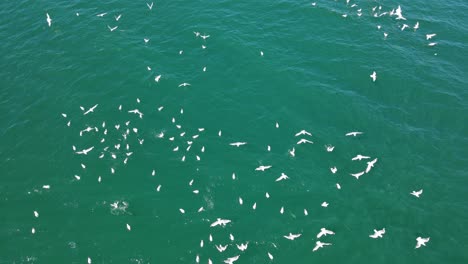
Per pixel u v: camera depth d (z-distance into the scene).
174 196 63.00
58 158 67.88
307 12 95.12
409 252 56.34
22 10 96.62
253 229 59.25
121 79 80.75
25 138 70.81
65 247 57.41
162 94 78.00
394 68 82.62
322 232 57.78
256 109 75.69
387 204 61.69
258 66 83.00
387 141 70.31
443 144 69.88
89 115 74.44
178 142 70.19
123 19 93.88
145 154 68.31
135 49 86.56
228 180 65.06
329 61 84.25
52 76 81.50
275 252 56.72
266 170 66.31
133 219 60.25
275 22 92.88
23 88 79.25
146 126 72.62
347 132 71.94
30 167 66.75
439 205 61.66
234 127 72.69
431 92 78.06
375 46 87.38
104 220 60.19
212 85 79.56
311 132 71.75
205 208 61.62
